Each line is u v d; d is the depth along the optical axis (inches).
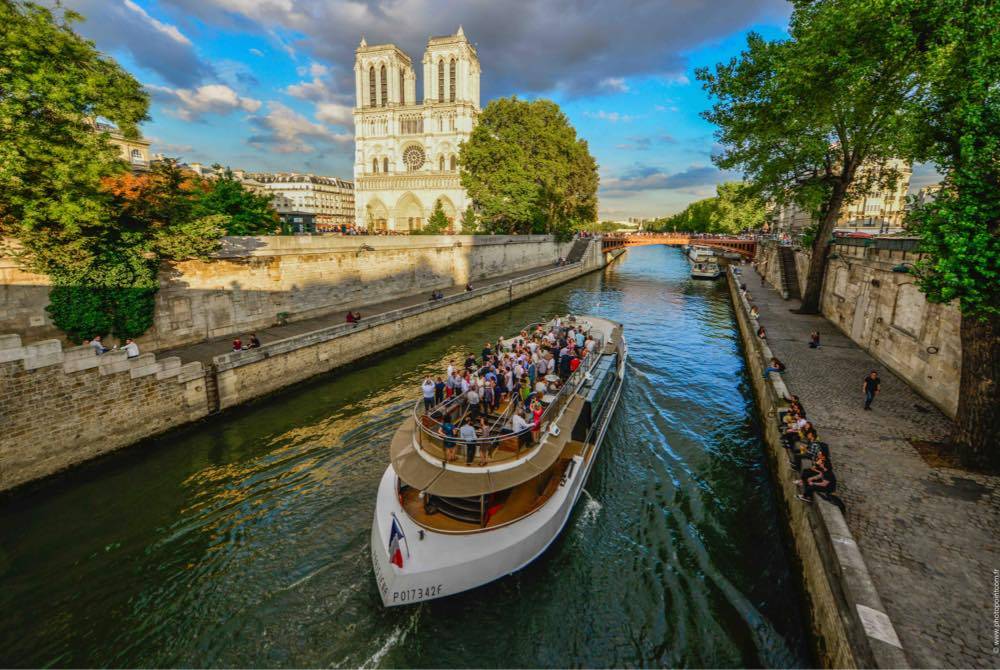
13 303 629.0
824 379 669.9
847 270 963.3
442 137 3654.0
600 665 313.1
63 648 326.6
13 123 541.6
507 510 399.2
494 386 503.2
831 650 267.6
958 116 352.8
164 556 412.8
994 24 343.9
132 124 657.6
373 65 3801.7
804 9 794.2
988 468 413.4
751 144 961.5
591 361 676.7
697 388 829.2
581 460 487.8
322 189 4628.4
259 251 966.4
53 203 604.4
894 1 453.7
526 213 2145.7
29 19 561.9
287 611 354.9
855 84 640.4
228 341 871.7
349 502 486.3
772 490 510.6
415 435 410.3
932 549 317.4
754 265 2684.5
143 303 756.6
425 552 351.3
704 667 308.5
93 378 561.9
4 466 496.4
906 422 522.3
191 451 598.9
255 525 452.4
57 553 416.8
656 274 2859.3
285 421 686.5
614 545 425.4
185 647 327.3
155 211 789.2
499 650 324.5
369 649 324.8
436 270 1606.8
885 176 992.9
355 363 959.0
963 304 352.5
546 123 2263.8
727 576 387.9
